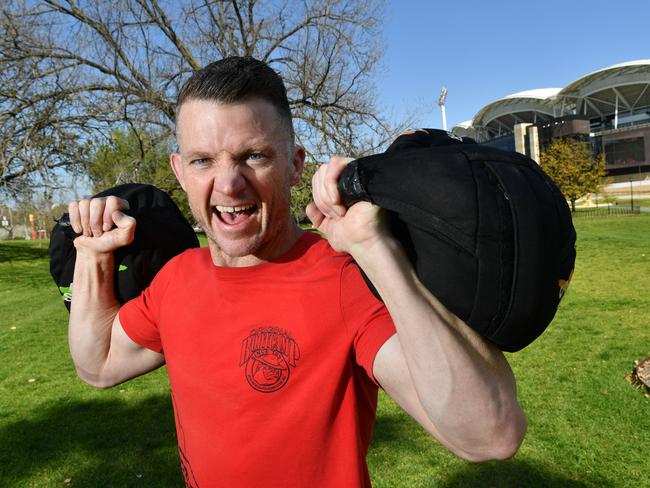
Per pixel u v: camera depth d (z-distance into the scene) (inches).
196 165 48.4
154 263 62.2
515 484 145.9
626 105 2898.6
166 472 159.6
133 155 556.7
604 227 1049.5
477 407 35.8
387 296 37.1
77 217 59.1
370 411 49.3
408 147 41.3
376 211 37.3
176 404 52.6
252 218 48.0
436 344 35.5
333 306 45.8
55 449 176.6
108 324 60.7
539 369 239.1
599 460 157.9
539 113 3147.1
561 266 36.1
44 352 299.0
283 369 45.8
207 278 52.3
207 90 46.7
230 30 528.1
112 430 190.5
